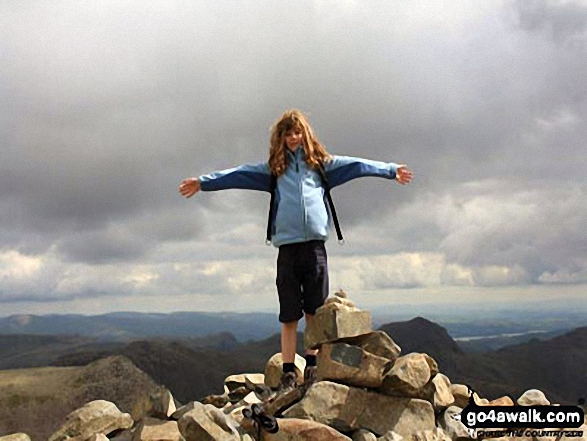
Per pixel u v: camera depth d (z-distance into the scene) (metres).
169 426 2.78
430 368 3.19
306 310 3.11
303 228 2.97
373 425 2.91
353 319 3.05
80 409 3.08
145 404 3.05
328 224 3.05
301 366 3.68
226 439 2.49
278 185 3.04
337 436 2.67
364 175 3.09
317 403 2.87
